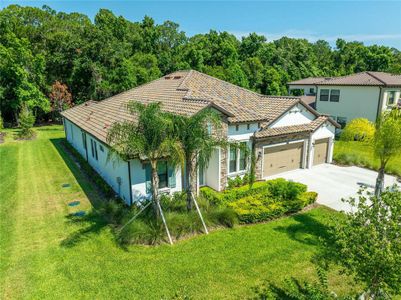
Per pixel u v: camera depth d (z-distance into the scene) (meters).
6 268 9.24
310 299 7.23
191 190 12.08
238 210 12.62
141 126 10.62
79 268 9.27
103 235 11.21
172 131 10.73
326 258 7.91
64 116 26.66
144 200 13.41
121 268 9.30
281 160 19.58
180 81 21.33
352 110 31.53
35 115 40.31
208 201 13.76
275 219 12.96
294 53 63.75
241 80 45.84
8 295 8.14
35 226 11.91
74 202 14.31
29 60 38.41
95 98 39.81
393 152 11.88
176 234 11.23
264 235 11.52
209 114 11.50
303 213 13.67
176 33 67.12
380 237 5.93
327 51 79.44
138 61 44.31
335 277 9.14
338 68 65.19
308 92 40.19
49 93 41.91
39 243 10.66
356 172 20.23
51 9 60.88
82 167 20.00
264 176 18.89
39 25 49.69
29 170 19.38
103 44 40.34
